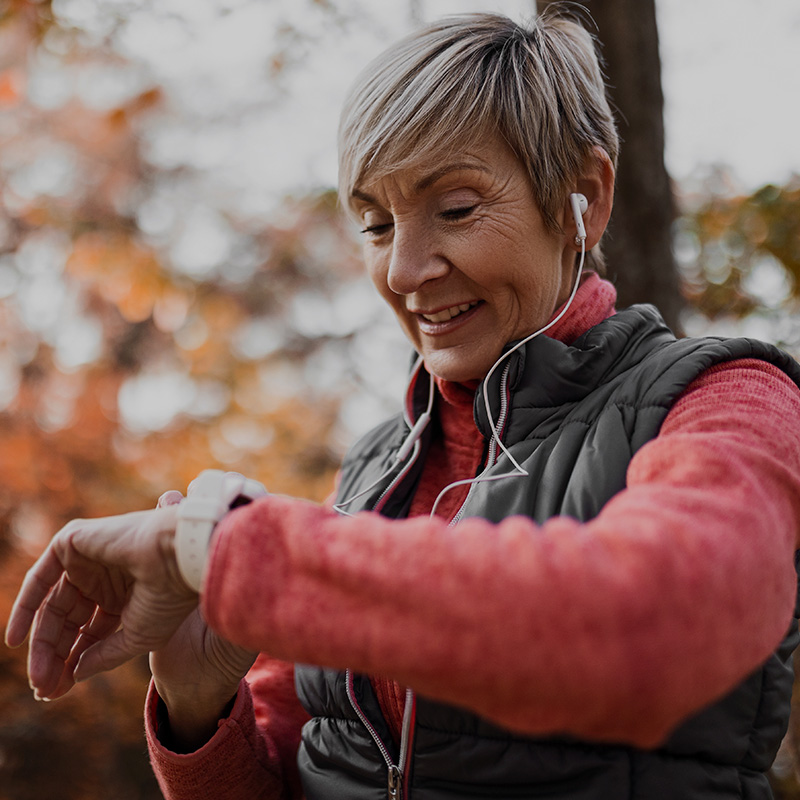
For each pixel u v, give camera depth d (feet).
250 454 33.45
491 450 3.76
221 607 2.52
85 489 28.27
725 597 2.25
